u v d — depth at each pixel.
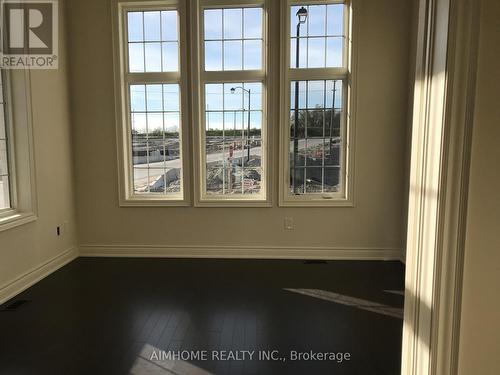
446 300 0.76
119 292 2.88
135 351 2.06
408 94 3.45
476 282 0.75
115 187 3.75
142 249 3.81
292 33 3.56
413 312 0.85
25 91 2.98
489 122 0.71
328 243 3.71
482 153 0.72
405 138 3.52
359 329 2.29
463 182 0.72
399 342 2.14
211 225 3.75
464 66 0.70
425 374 0.80
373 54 3.46
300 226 3.70
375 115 3.53
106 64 3.61
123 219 3.79
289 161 3.72
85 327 2.33
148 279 3.16
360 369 1.88
